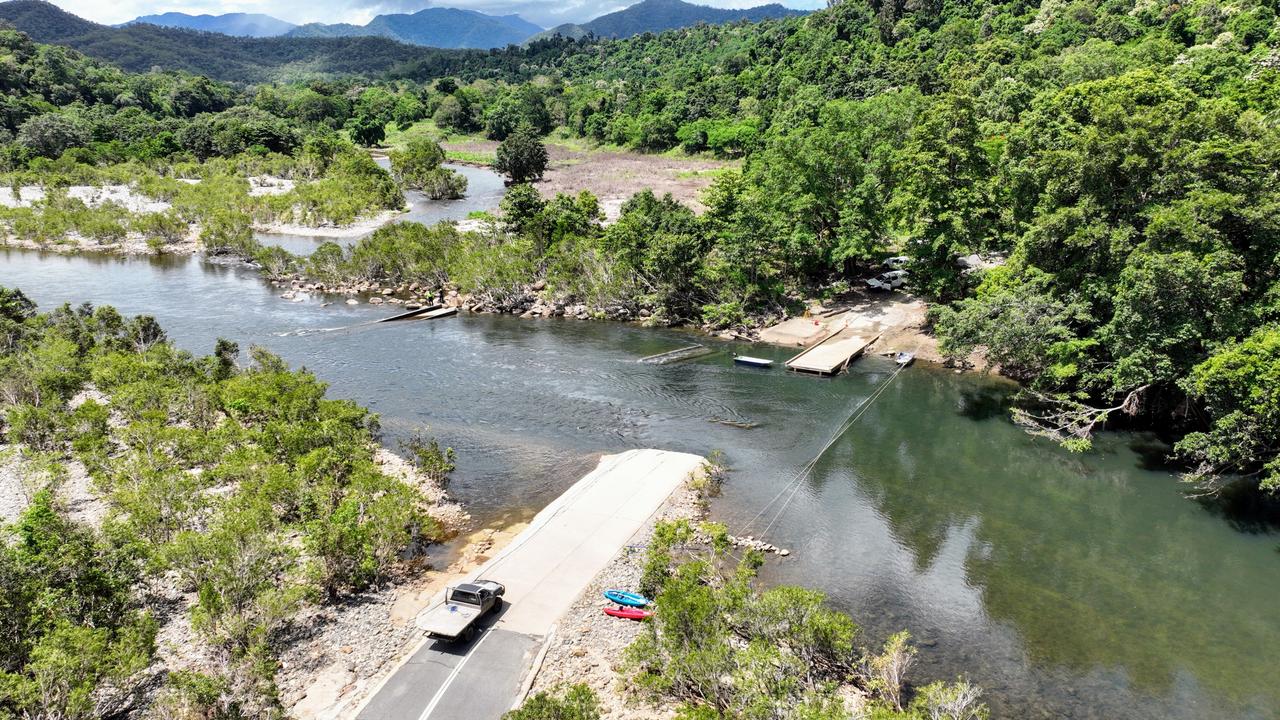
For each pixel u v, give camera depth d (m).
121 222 128.25
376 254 98.62
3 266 108.69
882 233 87.38
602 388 63.41
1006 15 196.25
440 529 41.75
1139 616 35.12
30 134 176.25
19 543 35.06
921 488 47.50
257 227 133.25
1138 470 50.06
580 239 91.62
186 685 25.45
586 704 24.70
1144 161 53.97
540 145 177.75
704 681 26.97
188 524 39.28
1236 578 38.31
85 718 25.66
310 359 70.50
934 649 32.50
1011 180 72.19
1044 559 39.88
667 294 81.62
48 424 49.16
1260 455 44.88
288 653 30.75
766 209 86.62
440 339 77.06
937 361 70.19
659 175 176.38
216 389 55.53
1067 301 57.28
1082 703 29.41
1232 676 31.16
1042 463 51.00
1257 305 47.88
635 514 42.44
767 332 77.69
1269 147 53.94
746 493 46.31
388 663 30.38
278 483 40.16
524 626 32.31
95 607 30.53
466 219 137.75
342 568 35.38
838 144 82.31
